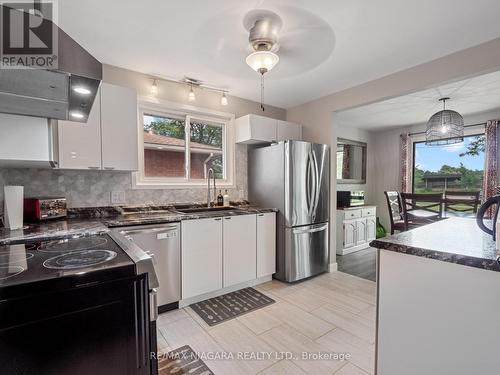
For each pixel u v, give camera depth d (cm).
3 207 173
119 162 223
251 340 184
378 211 550
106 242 131
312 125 354
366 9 166
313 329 198
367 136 544
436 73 236
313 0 158
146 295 93
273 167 310
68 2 159
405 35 197
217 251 253
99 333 83
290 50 217
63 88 115
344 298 253
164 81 280
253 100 353
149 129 284
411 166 501
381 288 108
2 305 70
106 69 245
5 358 70
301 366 158
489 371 82
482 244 100
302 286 285
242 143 343
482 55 210
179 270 229
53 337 76
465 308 87
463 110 396
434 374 94
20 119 158
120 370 87
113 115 220
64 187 226
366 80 284
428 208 329
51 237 141
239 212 270
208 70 257
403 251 99
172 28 188
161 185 279
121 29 189
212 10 168
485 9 168
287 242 293
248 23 182
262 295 260
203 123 323
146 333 93
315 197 315
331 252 336
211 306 236
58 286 77
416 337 98
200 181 318
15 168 204
